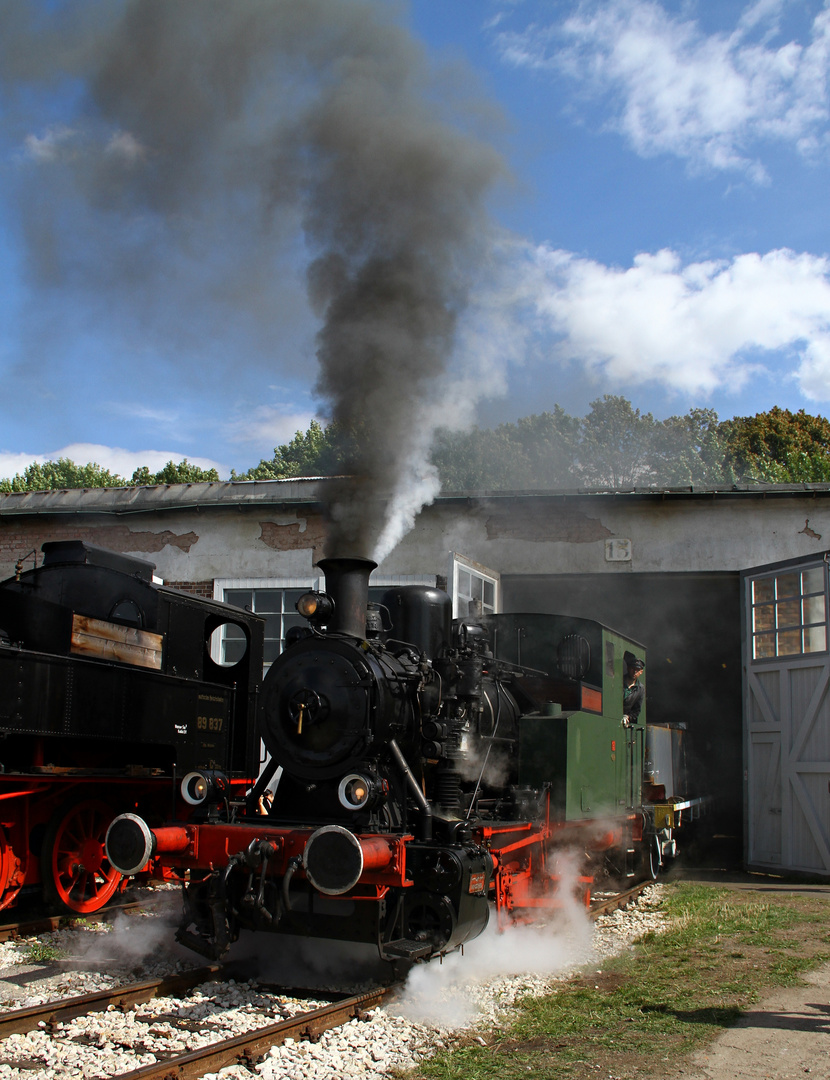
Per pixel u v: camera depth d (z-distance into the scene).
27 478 39.94
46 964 6.69
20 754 8.42
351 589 6.86
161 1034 5.01
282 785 6.74
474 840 6.52
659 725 13.42
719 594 18.58
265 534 14.70
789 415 41.69
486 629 9.18
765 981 6.38
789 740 12.41
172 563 14.93
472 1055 4.82
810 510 13.67
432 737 6.66
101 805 8.95
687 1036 5.17
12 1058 4.64
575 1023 5.39
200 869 6.24
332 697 6.45
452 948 5.99
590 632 9.62
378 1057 4.73
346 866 5.41
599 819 9.09
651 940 7.69
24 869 8.18
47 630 8.32
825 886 11.32
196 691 9.98
